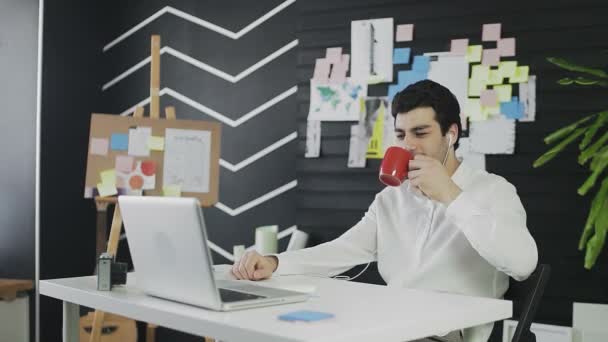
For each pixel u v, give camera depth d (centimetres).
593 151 255
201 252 149
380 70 350
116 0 448
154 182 339
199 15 418
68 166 424
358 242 231
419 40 341
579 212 299
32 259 404
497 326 188
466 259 208
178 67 427
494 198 206
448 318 151
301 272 217
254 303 159
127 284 194
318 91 368
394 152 190
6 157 395
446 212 184
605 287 293
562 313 302
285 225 385
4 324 382
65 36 423
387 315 149
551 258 305
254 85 397
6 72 396
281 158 387
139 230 165
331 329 135
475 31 326
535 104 310
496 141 317
